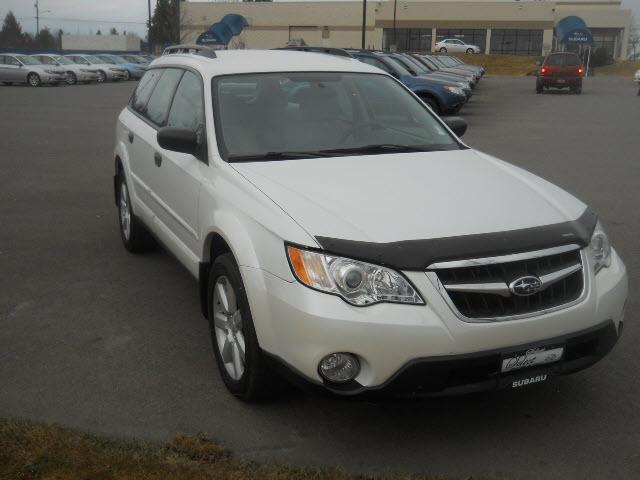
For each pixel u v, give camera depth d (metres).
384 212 3.53
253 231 3.62
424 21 68.12
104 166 11.37
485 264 3.25
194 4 69.56
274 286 3.39
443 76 19.94
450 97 17.72
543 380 3.44
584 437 3.62
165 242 5.27
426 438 3.61
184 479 3.18
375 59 18.30
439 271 3.22
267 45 69.75
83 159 12.08
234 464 3.32
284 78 4.97
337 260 3.24
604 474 3.32
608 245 3.82
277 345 3.40
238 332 3.86
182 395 4.01
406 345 3.15
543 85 31.81
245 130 4.51
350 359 3.24
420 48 69.12
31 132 15.85
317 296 3.22
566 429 3.70
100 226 7.58
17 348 4.59
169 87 5.61
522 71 57.31
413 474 3.29
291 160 4.30
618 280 3.69
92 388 4.08
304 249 3.30
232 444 3.52
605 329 3.53
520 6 66.31
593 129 17.27
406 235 3.34
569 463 3.40
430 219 3.48
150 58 47.09
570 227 3.57
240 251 3.62
